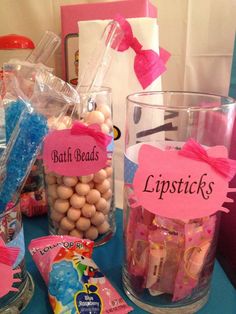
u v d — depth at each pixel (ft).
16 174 0.97
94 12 1.68
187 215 0.89
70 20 1.75
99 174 1.30
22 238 1.03
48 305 1.05
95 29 1.56
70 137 1.22
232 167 0.87
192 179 0.87
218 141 1.01
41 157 1.34
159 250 0.94
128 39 1.51
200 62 1.97
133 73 1.55
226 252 1.27
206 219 0.94
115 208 1.61
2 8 2.07
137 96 1.22
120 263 1.27
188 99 1.28
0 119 0.95
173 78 2.04
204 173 0.87
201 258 0.96
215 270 1.24
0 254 0.89
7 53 1.80
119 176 1.66
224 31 1.86
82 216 1.33
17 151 0.96
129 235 1.06
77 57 1.79
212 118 0.98
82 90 1.36
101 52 1.46
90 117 1.29
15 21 2.09
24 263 1.08
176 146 1.02
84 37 1.59
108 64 1.49
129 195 1.03
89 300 0.97
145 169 0.88
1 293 0.92
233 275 1.17
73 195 1.30
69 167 1.25
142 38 1.50
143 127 1.08
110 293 1.02
